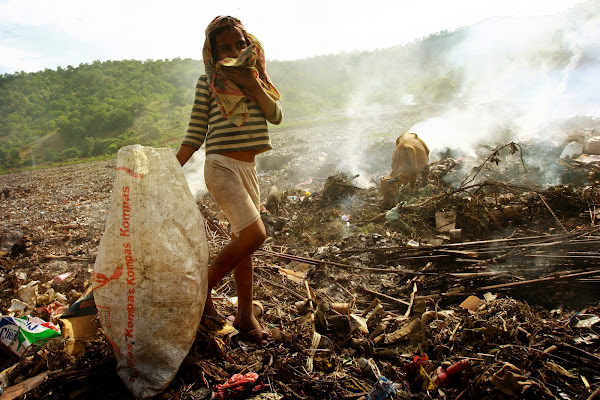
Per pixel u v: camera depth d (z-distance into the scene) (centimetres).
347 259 522
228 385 243
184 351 235
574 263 418
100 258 222
